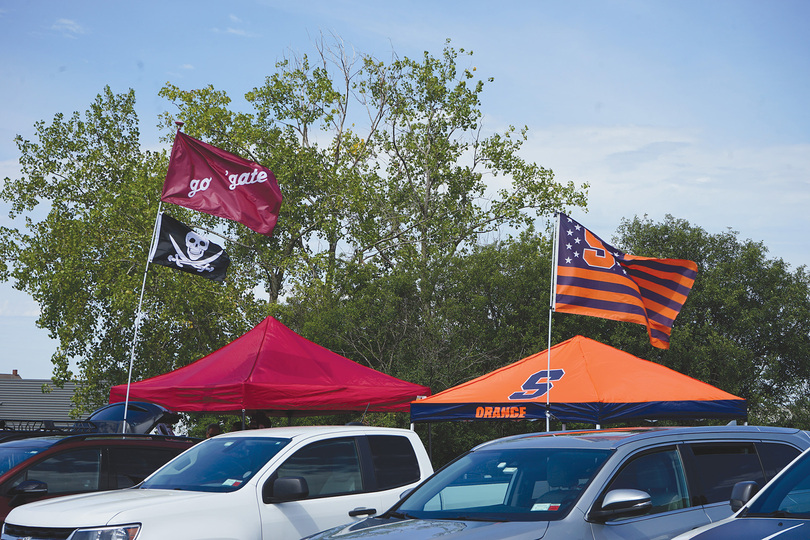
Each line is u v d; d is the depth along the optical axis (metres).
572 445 5.89
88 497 7.07
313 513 7.35
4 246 33.00
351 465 7.97
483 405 13.23
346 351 30.55
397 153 38.16
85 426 14.31
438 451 28.45
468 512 5.61
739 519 5.08
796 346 33.06
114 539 6.14
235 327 30.94
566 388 13.12
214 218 32.62
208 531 6.58
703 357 31.03
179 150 14.38
